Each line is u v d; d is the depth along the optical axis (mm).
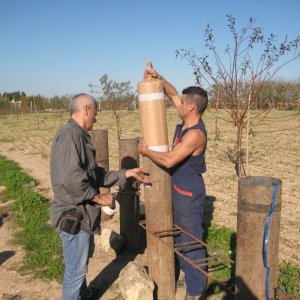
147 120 3732
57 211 3553
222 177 10680
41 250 5637
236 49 5977
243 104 6316
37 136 24297
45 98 51875
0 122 37594
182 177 3934
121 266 5141
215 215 7285
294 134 22000
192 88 3875
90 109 3602
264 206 2729
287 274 4527
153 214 3947
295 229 6473
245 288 2869
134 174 3943
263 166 12398
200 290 4066
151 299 3996
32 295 4520
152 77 4047
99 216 3738
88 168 3617
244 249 2838
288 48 5871
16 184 9766
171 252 4047
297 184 9875
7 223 6984
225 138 20219
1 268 5188
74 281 3697
